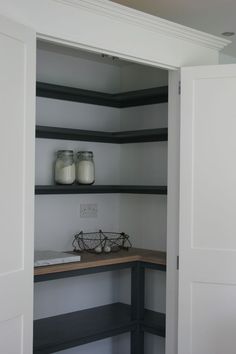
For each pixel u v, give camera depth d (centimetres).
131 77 401
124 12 281
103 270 335
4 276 223
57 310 366
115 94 376
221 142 305
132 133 362
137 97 373
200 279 307
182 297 311
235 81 303
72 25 262
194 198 310
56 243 364
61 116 367
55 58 364
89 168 357
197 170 310
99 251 362
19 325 234
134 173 398
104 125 397
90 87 387
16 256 232
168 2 309
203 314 308
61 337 318
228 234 303
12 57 229
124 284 404
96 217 392
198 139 310
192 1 307
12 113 229
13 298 229
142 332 363
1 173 222
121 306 395
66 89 344
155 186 355
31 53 241
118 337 398
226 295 303
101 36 276
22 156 236
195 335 310
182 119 313
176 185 324
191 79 311
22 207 236
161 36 308
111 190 372
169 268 328
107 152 400
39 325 342
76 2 260
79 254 357
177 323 321
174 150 326
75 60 377
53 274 305
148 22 295
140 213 392
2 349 223
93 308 388
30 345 240
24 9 241
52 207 362
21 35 234
